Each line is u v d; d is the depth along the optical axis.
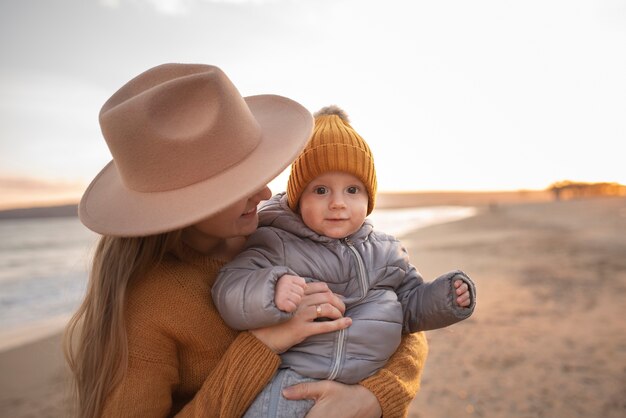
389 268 1.67
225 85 1.31
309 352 1.46
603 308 7.30
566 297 8.20
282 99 1.65
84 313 1.50
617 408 4.22
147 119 1.24
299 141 1.33
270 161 1.32
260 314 1.30
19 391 5.85
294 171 1.71
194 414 1.31
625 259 12.27
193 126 1.28
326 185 1.66
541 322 6.77
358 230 1.74
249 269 1.48
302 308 1.42
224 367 1.36
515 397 4.55
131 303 1.39
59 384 6.01
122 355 1.33
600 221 30.81
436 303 1.60
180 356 1.47
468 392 4.72
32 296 13.85
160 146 1.25
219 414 1.32
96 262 1.45
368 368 1.48
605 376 4.86
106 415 1.30
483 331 6.53
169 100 1.27
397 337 1.56
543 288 9.11
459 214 61.72
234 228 1.47
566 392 4.58
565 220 34.94
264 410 1.36
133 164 1.28
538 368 5.16
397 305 1.61
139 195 1.32
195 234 1.54
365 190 1.73
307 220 1.66
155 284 1.42
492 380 4.95
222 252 1.69
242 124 1.35
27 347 7.79
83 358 1.41
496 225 33.69
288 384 1.41
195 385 1.49
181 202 1.26
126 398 1.30
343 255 1.63
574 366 5.15
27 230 53.94
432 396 4.67
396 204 128.88
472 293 1.60
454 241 21.81
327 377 1.45
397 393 1.48
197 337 1.43
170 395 1.40
